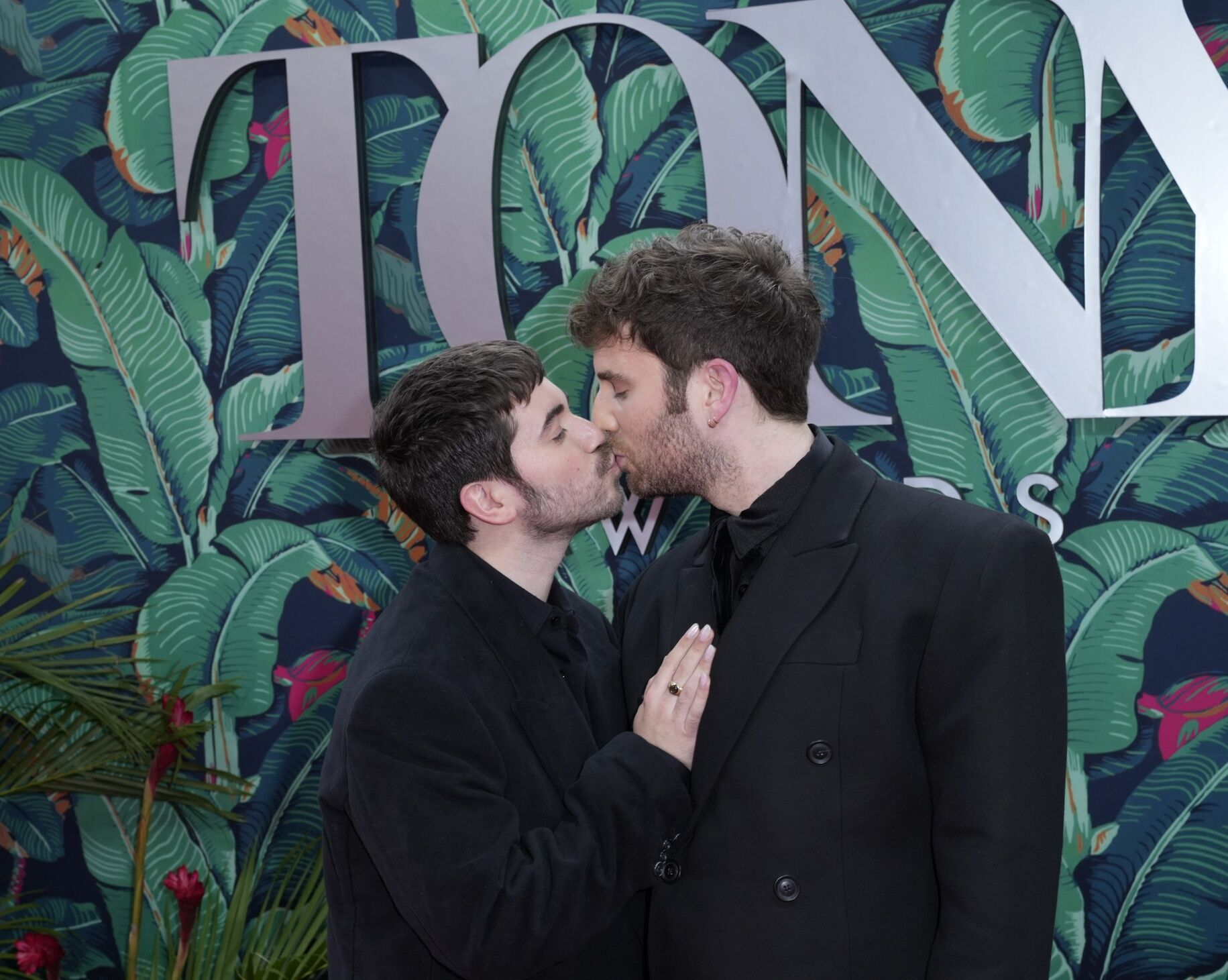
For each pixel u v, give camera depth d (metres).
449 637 1.35
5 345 2.37
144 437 2.33
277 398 2.27
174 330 2.30
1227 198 1.80
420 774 1.24
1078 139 1.90
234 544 2.30
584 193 2.11
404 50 2.13
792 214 1.98
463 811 1.23
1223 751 1.90
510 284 2.16
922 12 1.95
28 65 2.32
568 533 1.45
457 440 1.38
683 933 1.30
